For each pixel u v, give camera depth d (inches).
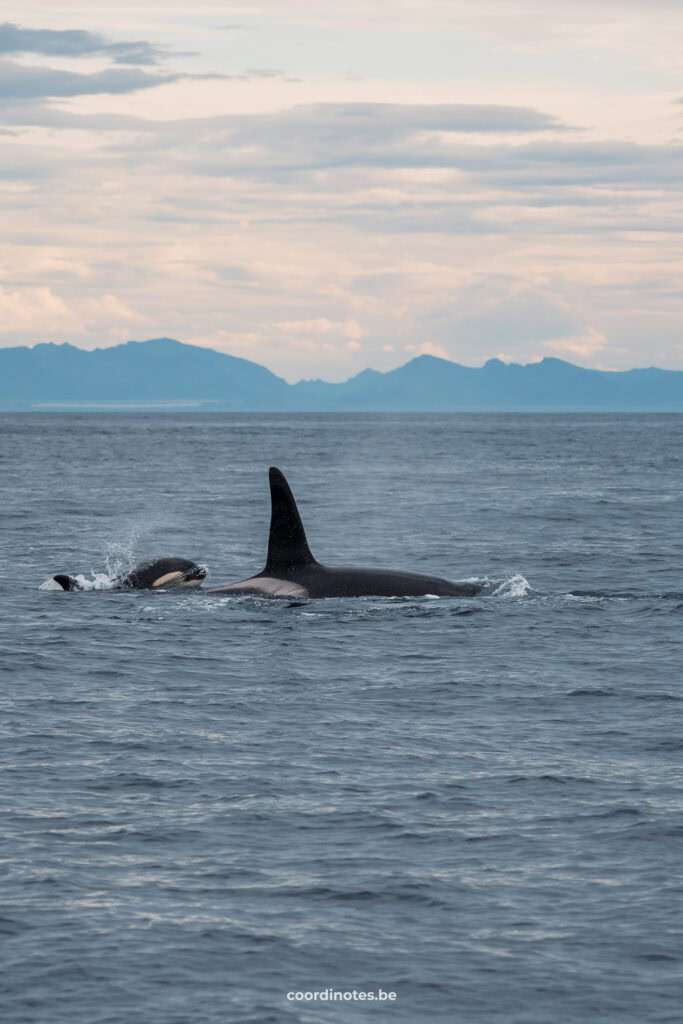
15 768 2097.7
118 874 1648.6
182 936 1476.4
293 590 3794.3
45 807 1898.4
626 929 1496.1
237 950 1444.4
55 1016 1304.1
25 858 1695.4
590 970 1401.3
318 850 1736.0
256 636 3289.9
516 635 3309.5
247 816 1863.9
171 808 1898.4
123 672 2883.9
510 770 2096.5
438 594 3811.5
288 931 1492.4
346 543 5728.3
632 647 3169.3
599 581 4490.7
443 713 2502.5
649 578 4576.8
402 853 1727.4
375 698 2630.4
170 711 2513.5
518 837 1784.0
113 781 2030.0
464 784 2018.9
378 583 3811.5
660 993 1353.3
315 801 1935.3
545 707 2551.7
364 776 2063.2
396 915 1536.7
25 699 2613.2
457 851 1734.7
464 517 7209.6
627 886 1615.4
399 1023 1295.5
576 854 1721.2
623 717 2464.3
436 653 3090.6
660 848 1739.7
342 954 1438.2
